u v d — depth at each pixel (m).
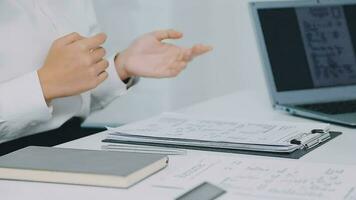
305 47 1.23
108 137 0.95
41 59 1.17
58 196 0.65
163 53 1.17
